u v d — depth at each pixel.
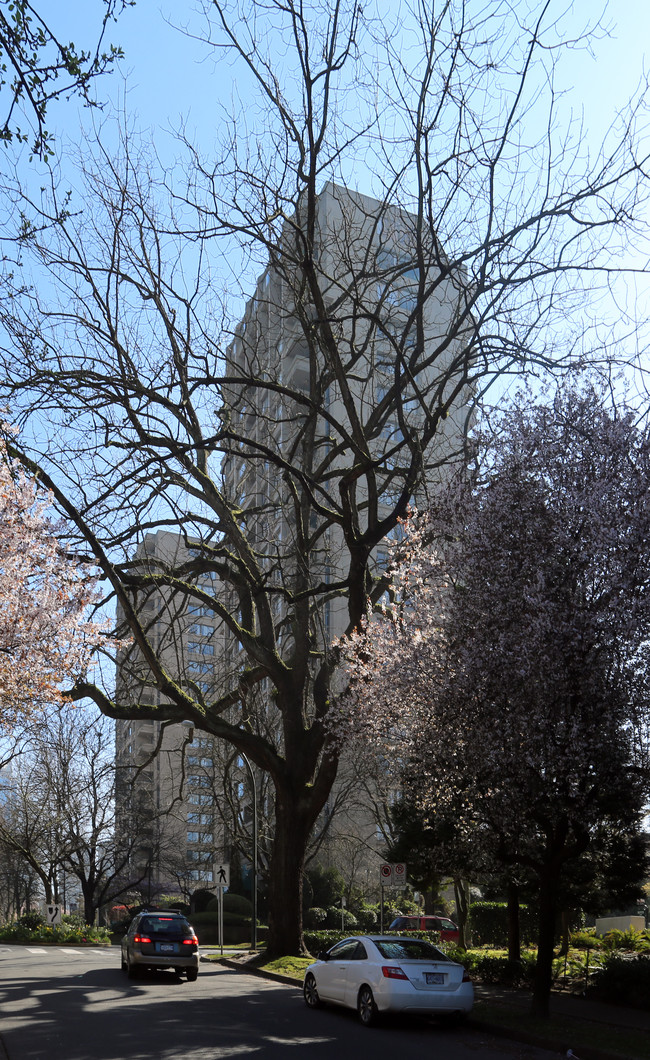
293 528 29.44
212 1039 13.37
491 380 19.58
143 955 22.72
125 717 25.02
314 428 27.05
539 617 14.33
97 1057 11.73
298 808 26.95
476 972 23.28
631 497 14.99
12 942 43.59
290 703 27.45
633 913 43.22
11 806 57.44
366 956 16.02
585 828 15.50
